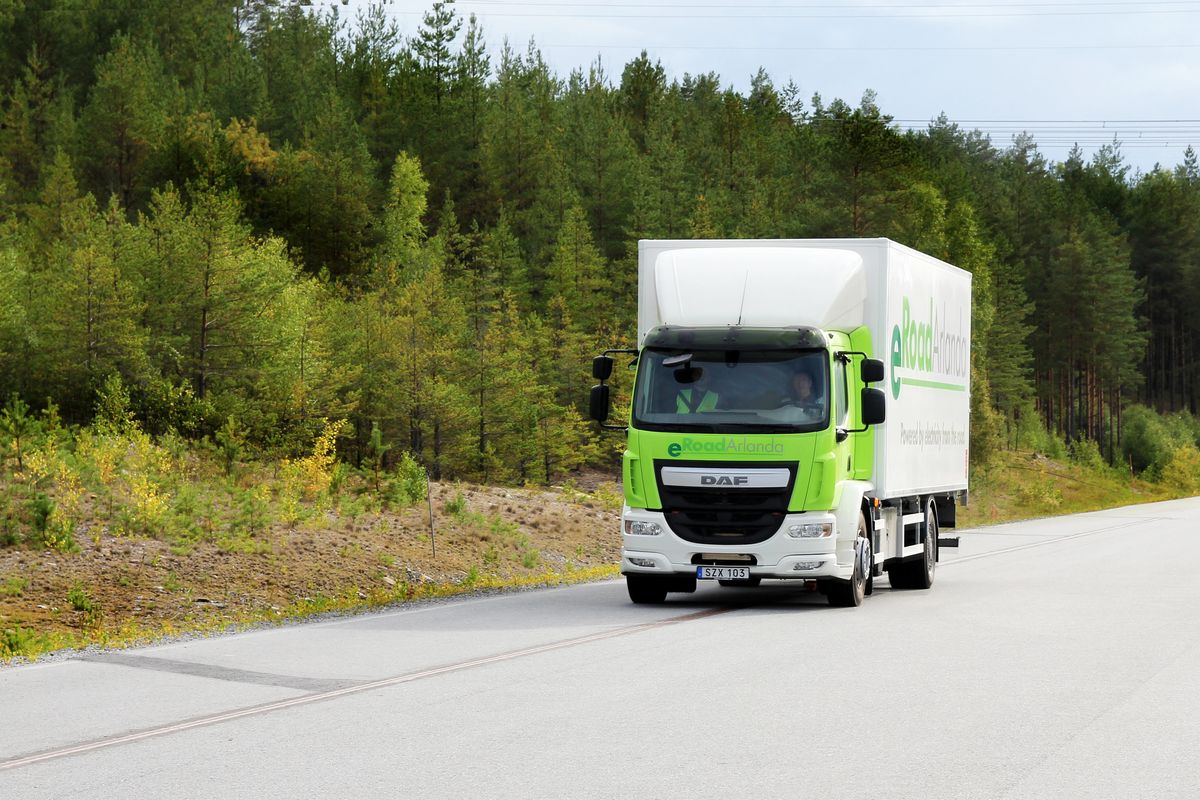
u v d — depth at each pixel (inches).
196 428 3272.6
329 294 4936.0
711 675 742.5
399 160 6550.2
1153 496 6481.3
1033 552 1948.8
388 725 596.7
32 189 5999.0
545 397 5300.2
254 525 1658.5
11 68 7239.2
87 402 3284.9
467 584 1456.7
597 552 2031.3
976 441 5280.5
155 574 1400.1
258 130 6899.6
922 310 1306.6
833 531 1064.2
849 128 5502.0
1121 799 468.4
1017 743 561.9
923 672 755.4
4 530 1444.4
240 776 498.9
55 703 661.3
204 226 3774.6
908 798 467.5
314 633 952.9
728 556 1066.7
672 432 1080.8
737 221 7573.8
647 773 503.8
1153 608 1120.2
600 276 6574.8
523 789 478.3
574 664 784.9
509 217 7253.9
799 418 1065.5
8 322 3316.9
